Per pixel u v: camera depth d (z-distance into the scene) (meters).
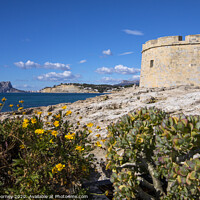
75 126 11.72
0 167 3.81
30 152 4.32
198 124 3.46
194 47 26.77
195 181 3.12
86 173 4.88
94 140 9.16
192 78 26.73
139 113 4.56
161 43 29.03
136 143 3.94
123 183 3.82
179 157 3.66
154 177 4.11
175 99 14.37
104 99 21.22
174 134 3.52
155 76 29.88
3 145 4.51
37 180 3.60
